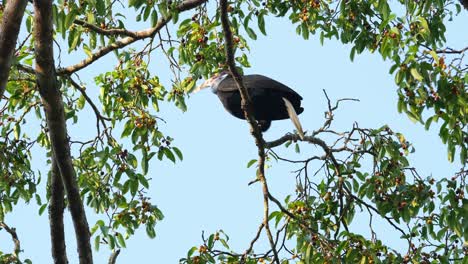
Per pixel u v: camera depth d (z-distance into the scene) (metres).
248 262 12.54
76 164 13.95
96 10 13.45
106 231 12.74
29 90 13.82
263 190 12.82
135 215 13.38
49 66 11.23
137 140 13.62
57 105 11.49
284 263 12.58
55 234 12.63
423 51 12.24
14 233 13.15
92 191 13.70
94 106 13.98
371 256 11.88
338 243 12.24
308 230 12.48
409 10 13.97
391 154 12.91
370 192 12.98
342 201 13.36
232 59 12.18
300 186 13.41
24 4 10.43
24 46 13.61
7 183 14.02
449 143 12.70
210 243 12.46
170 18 13.14
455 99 12.23
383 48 12.34
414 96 12.29
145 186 13.52
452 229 12.49
